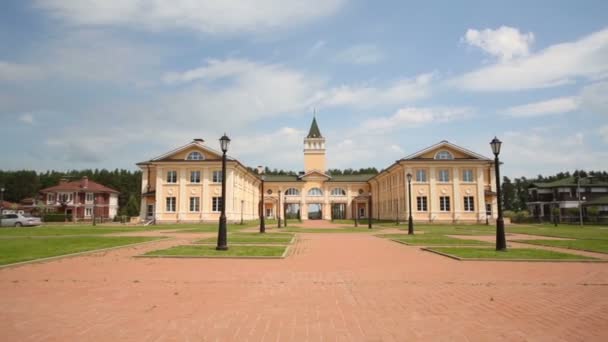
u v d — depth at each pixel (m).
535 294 7.73
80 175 130.38
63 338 5.04
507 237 24.34
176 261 12.40
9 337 5.07
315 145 84.12
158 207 50.72
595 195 66.81
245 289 8.12
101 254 14.19
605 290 8.12
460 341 4.96
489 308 6.62
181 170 51.12
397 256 14.09
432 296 7.53
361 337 5.11
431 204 49.72
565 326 5.62
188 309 6.49
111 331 5.32
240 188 56.19
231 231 30.95
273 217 78.38
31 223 45.44
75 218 69.75
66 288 8.16
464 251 15.19
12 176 113.69
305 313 6.27
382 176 64.44
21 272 10.14
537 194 70.88
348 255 14.38
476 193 49.97
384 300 7.19
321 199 77.25
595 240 21.41
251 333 5.25
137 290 7.99
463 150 50.22
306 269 10.88
